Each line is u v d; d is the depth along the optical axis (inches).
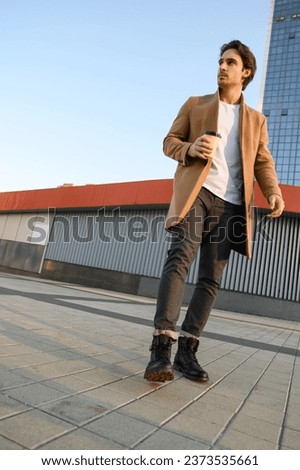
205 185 73.5
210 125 75.3
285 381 87.2
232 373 86.8
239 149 77.2
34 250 733.9
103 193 627.2
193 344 75.6
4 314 124.9
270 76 2496.3
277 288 482.0
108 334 116.2
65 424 42.2
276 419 56.4
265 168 80.6
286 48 2504.9
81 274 649.0
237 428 49.7
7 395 48.3
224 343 146.3
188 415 51.5
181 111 83.5
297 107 2356.1
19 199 767.7
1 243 792.9
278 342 187.0
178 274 67.6
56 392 52.4
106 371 68.0
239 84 79.4
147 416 48.5
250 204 75.6
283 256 488.7
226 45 80.8
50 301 204.1
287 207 470.0
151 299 519.5
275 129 2374.5
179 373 75.1
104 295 388.8
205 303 75.5
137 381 64.3
